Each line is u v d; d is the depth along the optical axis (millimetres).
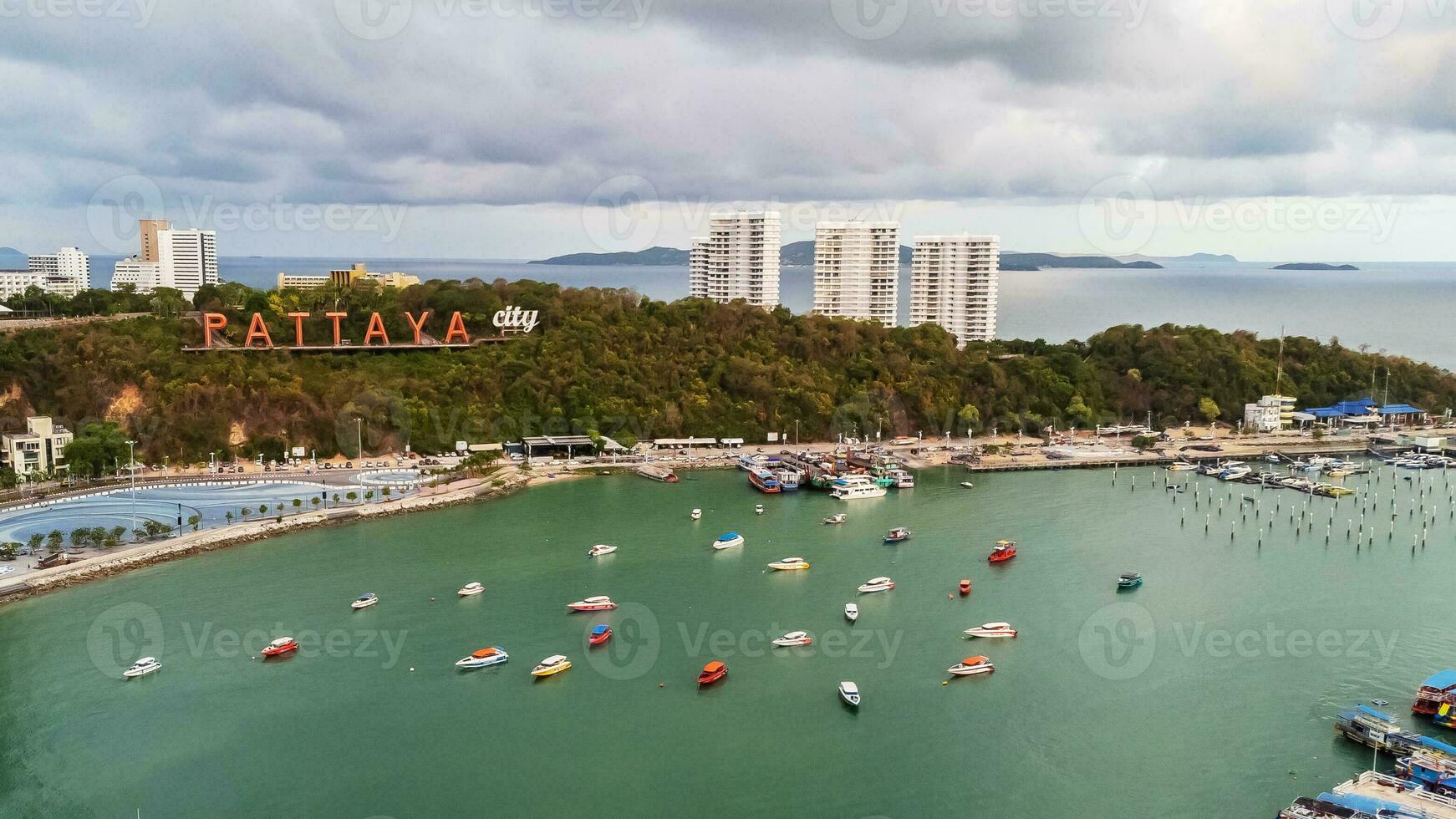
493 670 171125
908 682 167625
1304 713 156750
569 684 166875
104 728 150875
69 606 194875
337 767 141500
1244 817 130125
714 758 144500
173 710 156375
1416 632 187375
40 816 129750
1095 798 134625
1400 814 124250
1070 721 154750
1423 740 141500
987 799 134375
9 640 179000
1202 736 150000
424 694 163000
